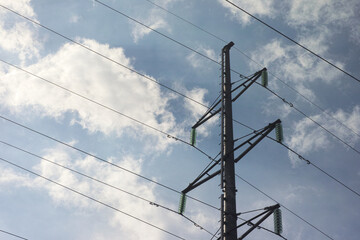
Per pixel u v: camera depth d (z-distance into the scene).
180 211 13.71
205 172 13.47
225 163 12.55
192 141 16.14
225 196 11.74
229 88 14.79
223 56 16.16
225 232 10.96
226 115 13.87
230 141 13.12
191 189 13.91
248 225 11.64
